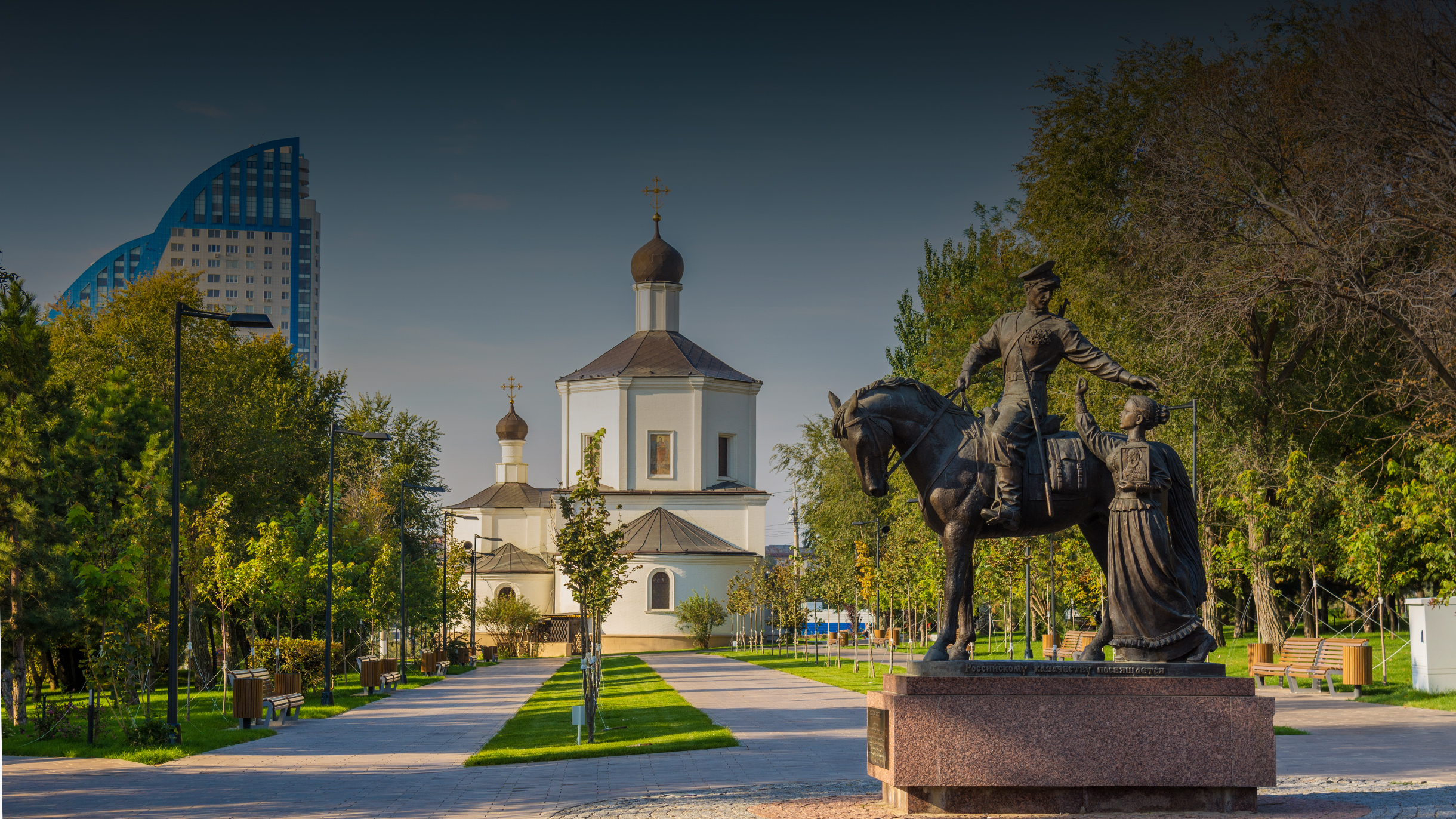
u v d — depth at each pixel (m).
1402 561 29.05
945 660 11.89
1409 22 30.59
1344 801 12.15
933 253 65.38
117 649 23.89
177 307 23.38
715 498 85.69
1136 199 35.84
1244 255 32.84
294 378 65.12
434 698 36.75
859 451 12.30
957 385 12.66
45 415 27.62
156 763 19.47
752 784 14.99
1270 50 37.00
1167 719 11.43
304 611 40.38
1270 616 35.84
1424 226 30.30
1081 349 12.33
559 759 19.11
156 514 29.53
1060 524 12.21
